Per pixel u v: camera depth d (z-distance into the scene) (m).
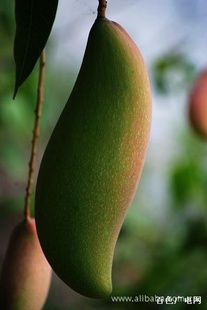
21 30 0.51
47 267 0.56
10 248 0.55
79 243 0.46
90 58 0.47
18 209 1.23
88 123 0.46
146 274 1.07
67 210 0.46
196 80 1.13
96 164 0.46
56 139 0.47
